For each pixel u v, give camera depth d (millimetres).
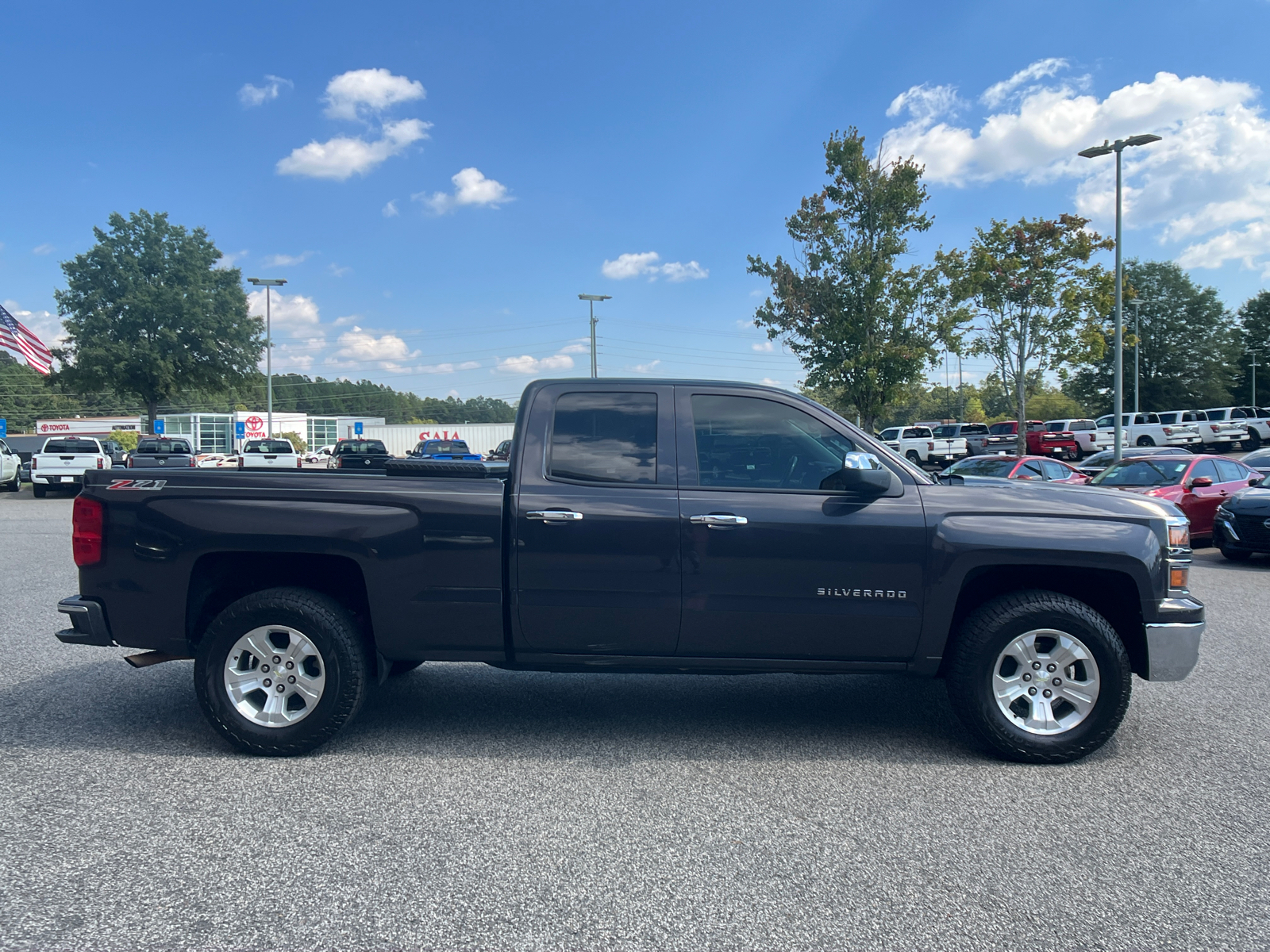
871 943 2461
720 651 4039
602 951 2414
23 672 5512
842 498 4008
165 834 3160
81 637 4129
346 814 3355
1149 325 68312
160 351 40281
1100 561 3908
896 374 21469
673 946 2441
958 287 22250
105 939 2455
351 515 4004
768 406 4188
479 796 3553
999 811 3422
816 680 5504
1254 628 7199
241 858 2971
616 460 4105
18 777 3717
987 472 14914
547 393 4242
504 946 2434
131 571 4082
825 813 3393
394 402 157625
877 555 3938
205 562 4137
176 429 71000
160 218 41125
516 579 3984
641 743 4254
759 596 3959
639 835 3186
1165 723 4594
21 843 3076
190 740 4234
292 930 2510
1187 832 3217
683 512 3971
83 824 3236
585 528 3963
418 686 5301
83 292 40250
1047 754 3926
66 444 25672
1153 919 2592
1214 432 36312
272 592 4031
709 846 3088
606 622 4004
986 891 2768
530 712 4762
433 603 4008
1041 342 25281
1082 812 3404
